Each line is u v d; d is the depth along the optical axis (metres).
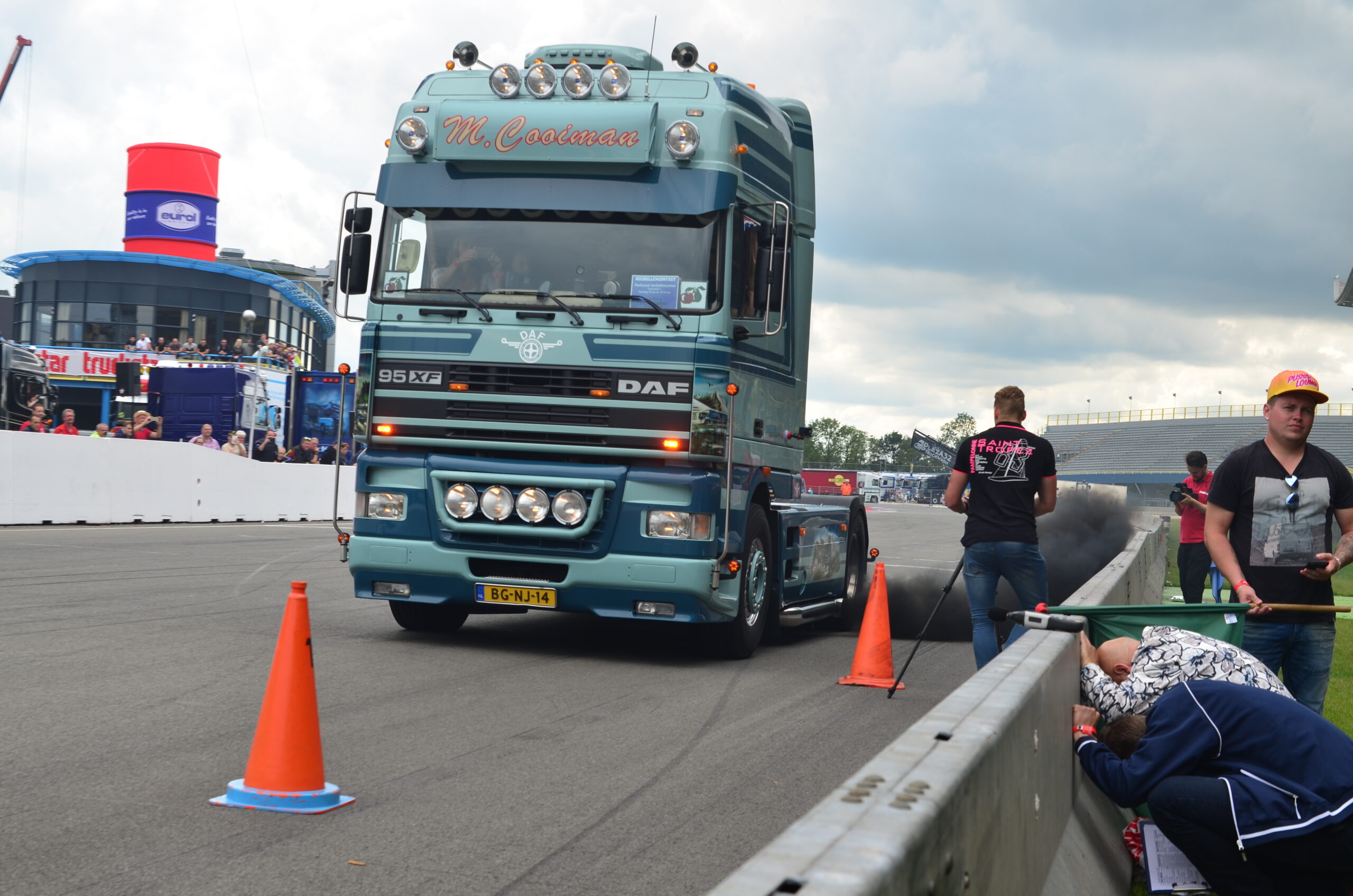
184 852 4.09
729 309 8.62
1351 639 12.72
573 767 5.56
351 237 9.16
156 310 43.72
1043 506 7.72
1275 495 5.41
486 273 8.82
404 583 8.99
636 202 8.70
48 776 4.96
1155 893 4.15
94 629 9.03
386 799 4.88
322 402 34.50
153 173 47.06
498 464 8.66
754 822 4.80
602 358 8.55
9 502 18.77
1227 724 3.81
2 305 56.62
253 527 22.91
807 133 10.98
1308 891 3.75
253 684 7.14
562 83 9.03
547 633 10.36
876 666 8.44
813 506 11.28
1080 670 4.42
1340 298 45.56
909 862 1.82
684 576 8.42
